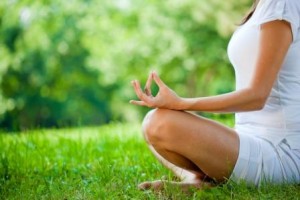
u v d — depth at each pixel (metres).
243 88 3.61
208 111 3.62
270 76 3.60
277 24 3.61
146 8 22.08
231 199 3.61
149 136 3.72
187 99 3.62
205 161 3.69
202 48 20.73
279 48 3.60
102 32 24.03
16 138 6.10
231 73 21.25
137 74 23.41
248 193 3.64
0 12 20.67
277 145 3.78
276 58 3.60
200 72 21.86
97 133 8.12
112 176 4.39
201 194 3.71
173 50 21.19
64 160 5.40
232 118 9.13
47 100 28.77
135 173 4.60
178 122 3.61
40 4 20.45
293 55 3.71
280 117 3.76
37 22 22.12
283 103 3.74
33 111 28.70
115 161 5.02
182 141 3.63
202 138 3.62
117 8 23.64
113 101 28.67
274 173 3.76
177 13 21.08
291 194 3.65
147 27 21.98
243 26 3.89
